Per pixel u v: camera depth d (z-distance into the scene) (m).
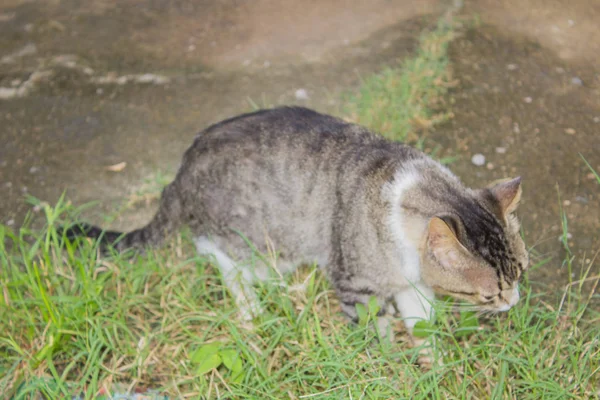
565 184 1.23
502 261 0.97
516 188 0.99
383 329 1.08
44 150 1.36
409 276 1.01
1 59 1.57
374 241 1.01
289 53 1.54
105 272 1.12
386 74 1.43
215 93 1.46
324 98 1.41
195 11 1.68
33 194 1.29
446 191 1.00
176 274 1.13
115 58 1.56
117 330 1.09
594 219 1.18
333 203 1.04
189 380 1.02
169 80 1.49
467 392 0.99
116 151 1.35
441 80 1.41
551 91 1.38
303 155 1.05
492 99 1.37
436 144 1.30
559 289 1.10
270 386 1.00
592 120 1.33
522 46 1.48
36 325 1.08
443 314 1.02
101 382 1.03
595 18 1.55
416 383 0.95
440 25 1.53
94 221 1.24
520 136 1.30
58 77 1.51
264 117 1.09
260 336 1.05
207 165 1.08
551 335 1.02
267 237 1.08
